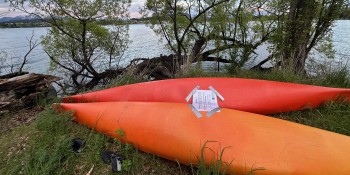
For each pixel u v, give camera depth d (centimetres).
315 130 231
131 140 246
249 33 879
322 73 435
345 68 424
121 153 244
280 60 530
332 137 221
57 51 848
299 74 441
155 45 1867
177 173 223
